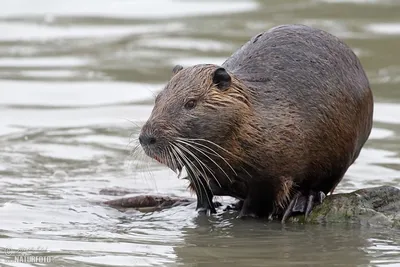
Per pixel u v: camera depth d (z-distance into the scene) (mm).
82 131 18031
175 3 30797
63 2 30922
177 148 12281
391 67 22984
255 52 13383
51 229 12688
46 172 15648
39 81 21797
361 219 12891
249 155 12664
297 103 12930
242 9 29750
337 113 13234
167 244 12055
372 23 27328
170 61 23734
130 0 31125
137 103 19906
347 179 15141
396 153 16625
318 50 13461
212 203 13656
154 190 14836
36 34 27266
